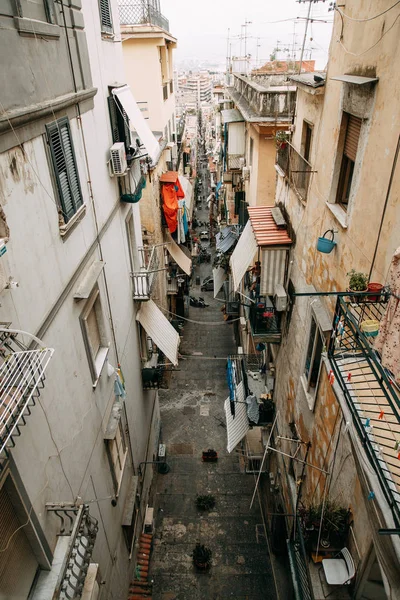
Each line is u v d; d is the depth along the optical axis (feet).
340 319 17.56
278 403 37.93
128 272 34.81
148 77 58.44
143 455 40.32
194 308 89.56
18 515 14.62
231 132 59.62
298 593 22.74
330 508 19.79
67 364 19.54
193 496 44.91
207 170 249.96
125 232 33.94
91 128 24.13
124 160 28.45
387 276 15.89
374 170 17.16
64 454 18.83
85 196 22.75
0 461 12.70
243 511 43.16
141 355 41.01
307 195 27.68
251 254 36.37
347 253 20.25
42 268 16.72
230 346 73.82
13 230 14.21
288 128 40.52
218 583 36.35
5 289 13.41
